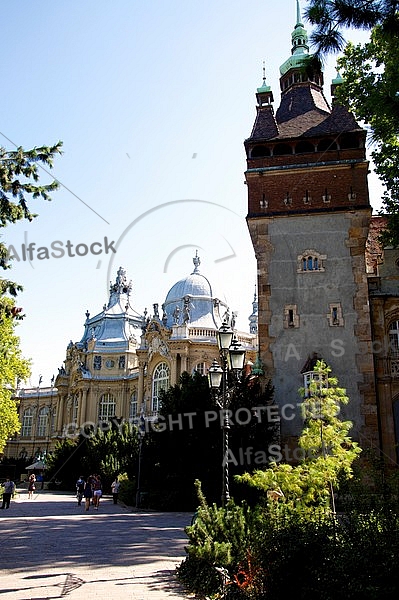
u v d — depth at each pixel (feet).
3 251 70.18
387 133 74.28
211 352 223.71
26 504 129.59
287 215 110.11
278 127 119.34
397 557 28.17
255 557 33.60
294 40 140.77
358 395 98.37
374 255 124.16
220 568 35.94
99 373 283.59
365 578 27.71
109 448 180.55
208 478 100.78
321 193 110.63
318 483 49.73
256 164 115.24
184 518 92.89
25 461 284.00
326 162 111.34
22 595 35.09
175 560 50.01
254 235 111.14
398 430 99.96
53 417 334.85
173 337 223.10
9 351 132.26
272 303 106.52
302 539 31.81
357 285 104.58
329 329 103.19
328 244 107.86
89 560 49.73
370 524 31.73
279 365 102.73
